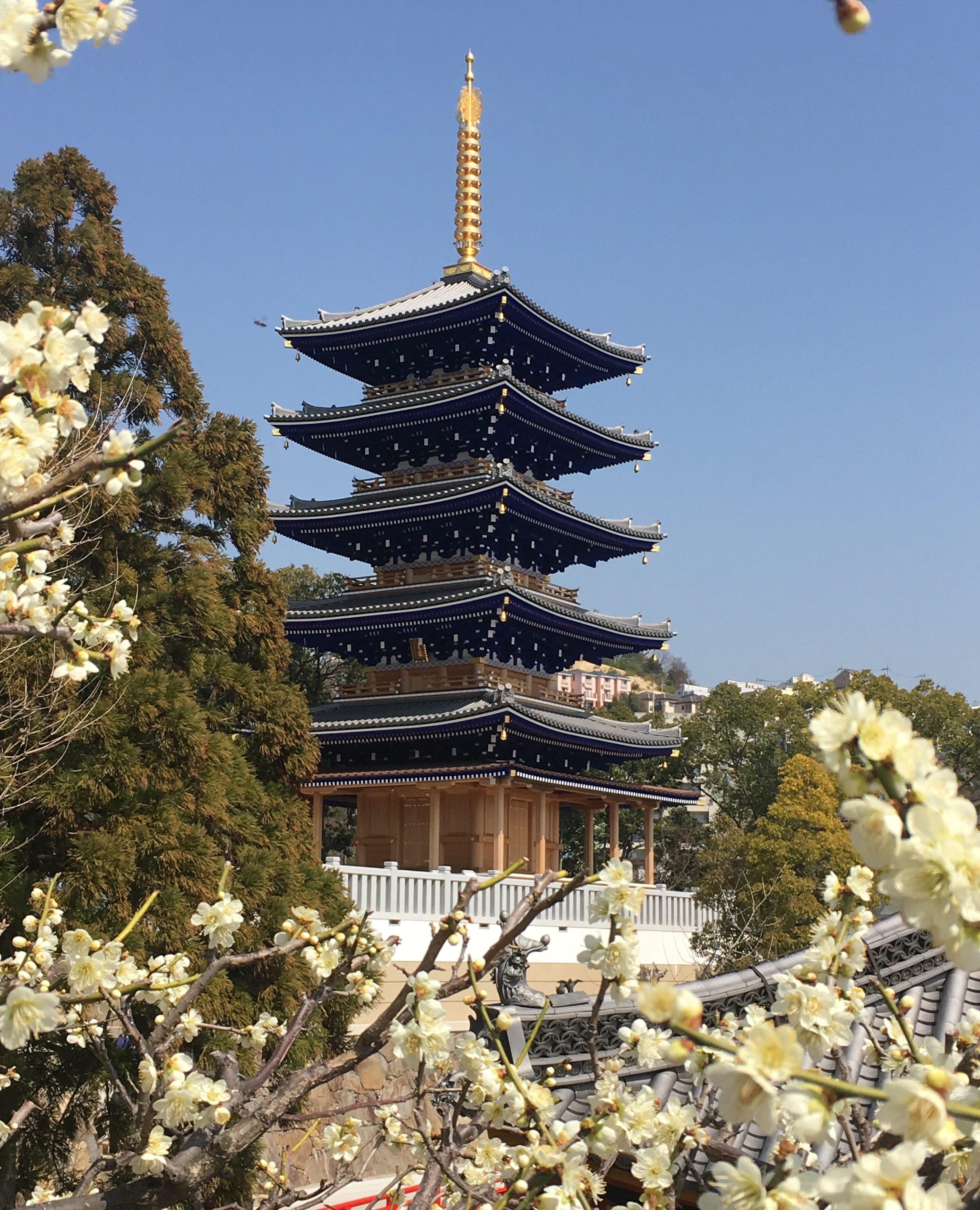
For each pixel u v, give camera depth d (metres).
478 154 53.47
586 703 51.25
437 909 32.31
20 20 4.55
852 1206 2.99
